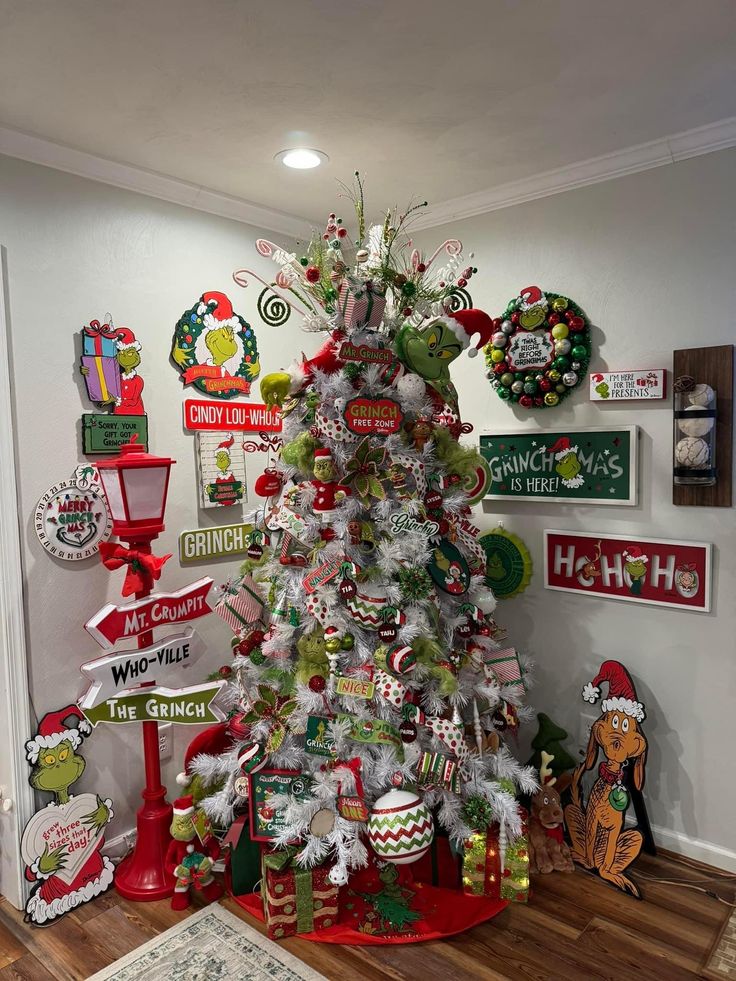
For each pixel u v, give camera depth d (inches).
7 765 80.4
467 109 73.7
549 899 82.7
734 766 85.7
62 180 81.5
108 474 78.4
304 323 82.1
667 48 62.4
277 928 76.2
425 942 75.5
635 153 85.9
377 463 79.0
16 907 82.1
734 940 75.1
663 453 88.4
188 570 98.7
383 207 106.0
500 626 105.7
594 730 91.2
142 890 84.0
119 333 87.7
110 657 79.1
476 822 79.2
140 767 92.7
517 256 100.1
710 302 83.4
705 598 85.6
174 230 94.5
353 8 54.8
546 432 97.8
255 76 65.7
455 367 108.1
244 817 82.1
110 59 62.2
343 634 77.0
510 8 55.4
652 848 89.0
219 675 91.2
